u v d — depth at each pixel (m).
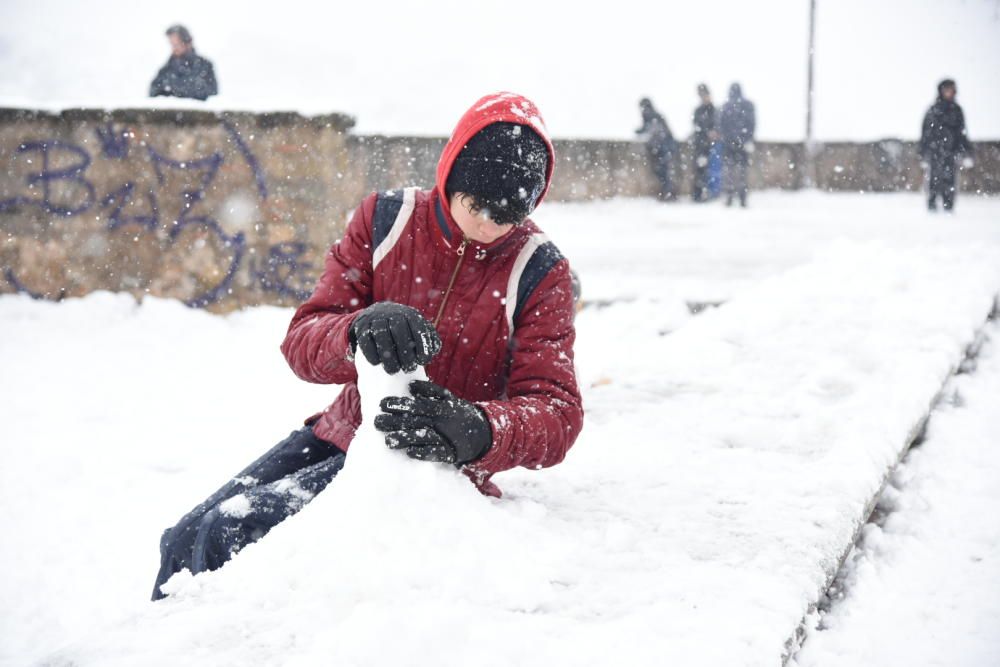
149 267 8.63
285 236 8.71
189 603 2.03
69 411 6.07
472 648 1.85
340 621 1.94
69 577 4.01
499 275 2.49
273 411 6.08
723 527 2.55
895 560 3.17
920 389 4.02
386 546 2.10
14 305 8.42
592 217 16.39
